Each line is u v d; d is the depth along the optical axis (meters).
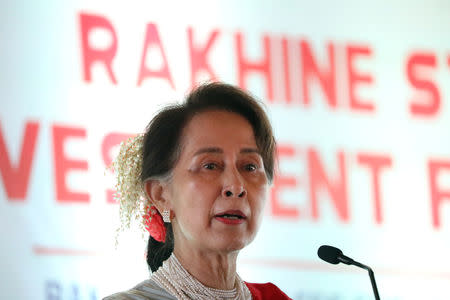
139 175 3.32
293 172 6.52
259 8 6.64
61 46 6.04
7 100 5.82
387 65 6.95
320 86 6.70
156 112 3.29
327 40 6.80
